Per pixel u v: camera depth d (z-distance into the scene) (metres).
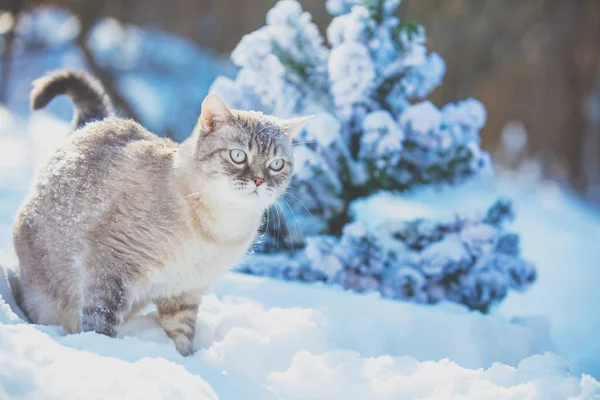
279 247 7.17
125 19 21.17
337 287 6.52
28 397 3.25
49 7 19.39
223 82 7.19
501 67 21.47
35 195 4.94
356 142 7.14
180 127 15.89
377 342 5.43
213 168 4.66
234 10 21.22
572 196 21.09
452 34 19.61
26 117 14.88
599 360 7.14
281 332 4.89
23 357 3.52
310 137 6.60
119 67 19.39
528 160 22.77
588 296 10.20
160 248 4.53
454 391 4.33
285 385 4.26
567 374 4.61
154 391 3.44
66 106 16.88
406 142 6.95
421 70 7.23
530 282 7.25
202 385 3.62
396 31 7.04
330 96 7.30
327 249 6.62
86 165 4.75
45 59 18.64
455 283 6.81
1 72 17.53
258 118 4.97
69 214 4.65
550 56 22.34
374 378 4.45
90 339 4.02
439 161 6.99
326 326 5.29
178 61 20.48
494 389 4.29
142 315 5.18
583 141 22.67
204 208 4.61
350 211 7.27
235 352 4.59
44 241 4.79
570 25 22.09
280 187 5.05
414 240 6.91
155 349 4.02
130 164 4.66
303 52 7.29
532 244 13.62
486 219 7.09
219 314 5.38
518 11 21.14
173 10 22.00
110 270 4.48
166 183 4.58
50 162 4.99
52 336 4.05
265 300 5.90
